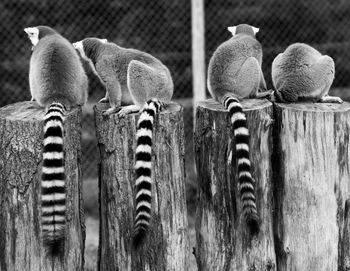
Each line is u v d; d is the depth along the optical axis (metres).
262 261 9.08
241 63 10.16
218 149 8.94
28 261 8.77
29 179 8.67
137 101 9.87
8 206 8.73
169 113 8.85
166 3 18.34
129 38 18.34
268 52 18.19
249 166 8.63
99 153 9.22
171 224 8.98
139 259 8.98
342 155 9.09
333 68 10.16
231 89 10.02
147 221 8.52
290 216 9.14
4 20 18.19
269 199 9.10
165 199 8.91
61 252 8.73
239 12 18.83
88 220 15.04
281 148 9.14
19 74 18.19
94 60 10.62
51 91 9.55
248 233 8.98
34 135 8.65
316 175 9.00
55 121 8.61
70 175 8.91
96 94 17.98
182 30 18.38
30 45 18.39
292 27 19.11
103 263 9.26
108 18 18.19
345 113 8.99
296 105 9.30
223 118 8.87
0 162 8.77
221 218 9.05
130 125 8.84
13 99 18.17
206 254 9.23
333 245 9.19
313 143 8.96
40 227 8.73
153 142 8.84
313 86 9.98
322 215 9.08
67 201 8.87
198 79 14.77
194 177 15.20
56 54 9.84
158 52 18.36
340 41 19.91
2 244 8.83
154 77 9.87
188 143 16.56
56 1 18.03
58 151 8.52
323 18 19.52
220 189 9.00
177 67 17.88
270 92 10.21
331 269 9.22
